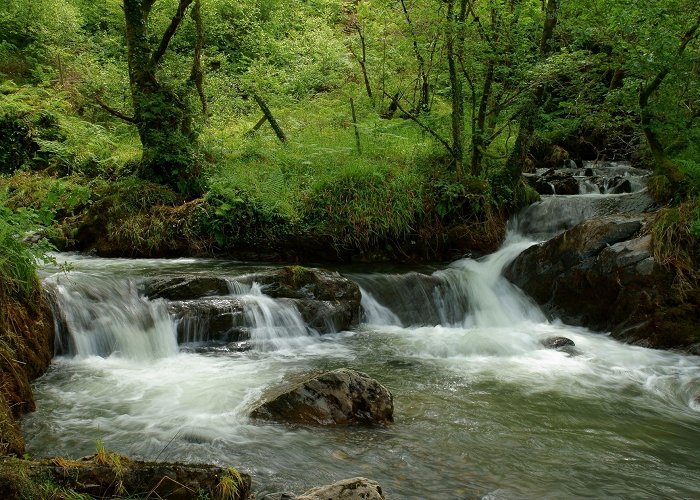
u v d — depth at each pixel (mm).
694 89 8867
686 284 7398
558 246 8875
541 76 9688
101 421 4754
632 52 8633
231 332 7188
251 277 7879
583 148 15445
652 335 7352
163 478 3336
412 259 10906
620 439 4820
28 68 16844
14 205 10867
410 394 5688
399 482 3955
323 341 7543
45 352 5938
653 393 5945
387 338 7758
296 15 22516
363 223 10680
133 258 10461
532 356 7074
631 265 7801
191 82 12008
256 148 12383
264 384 5762
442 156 11609
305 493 3395
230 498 3393
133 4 11125
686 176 8734
